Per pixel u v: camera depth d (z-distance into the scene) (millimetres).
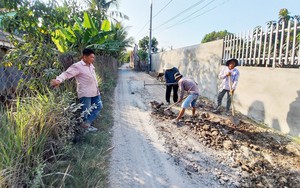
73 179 2225
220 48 7234
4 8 2598
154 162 3135
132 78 14992
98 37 7000
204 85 8578
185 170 2988
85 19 6945
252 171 3045
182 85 5109
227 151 3602
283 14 5566
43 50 3055
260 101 5141
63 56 3660
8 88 2732
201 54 8938
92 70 3514
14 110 2432
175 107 6398
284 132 4414
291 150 3680
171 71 7102
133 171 2842
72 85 3725
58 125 2543
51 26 3043
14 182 1677
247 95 5652
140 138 3961
